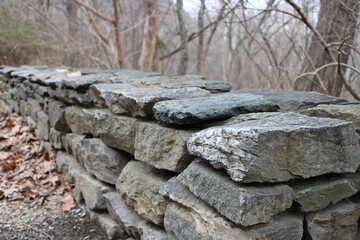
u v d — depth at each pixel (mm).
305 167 1397
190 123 1708
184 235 1621
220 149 1426
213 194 1462
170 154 1792
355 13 3635
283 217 1460
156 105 1896
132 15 9977
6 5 8945
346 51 4012
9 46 8750
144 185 2008
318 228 1509
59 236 2506
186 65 7793
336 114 1731
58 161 3506
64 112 3312
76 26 9328
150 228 1988
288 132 1347
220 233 1418
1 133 4461
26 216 2793
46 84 3697
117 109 2303
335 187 1525
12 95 5277
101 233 2525
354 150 1488
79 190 2900
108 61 7695
